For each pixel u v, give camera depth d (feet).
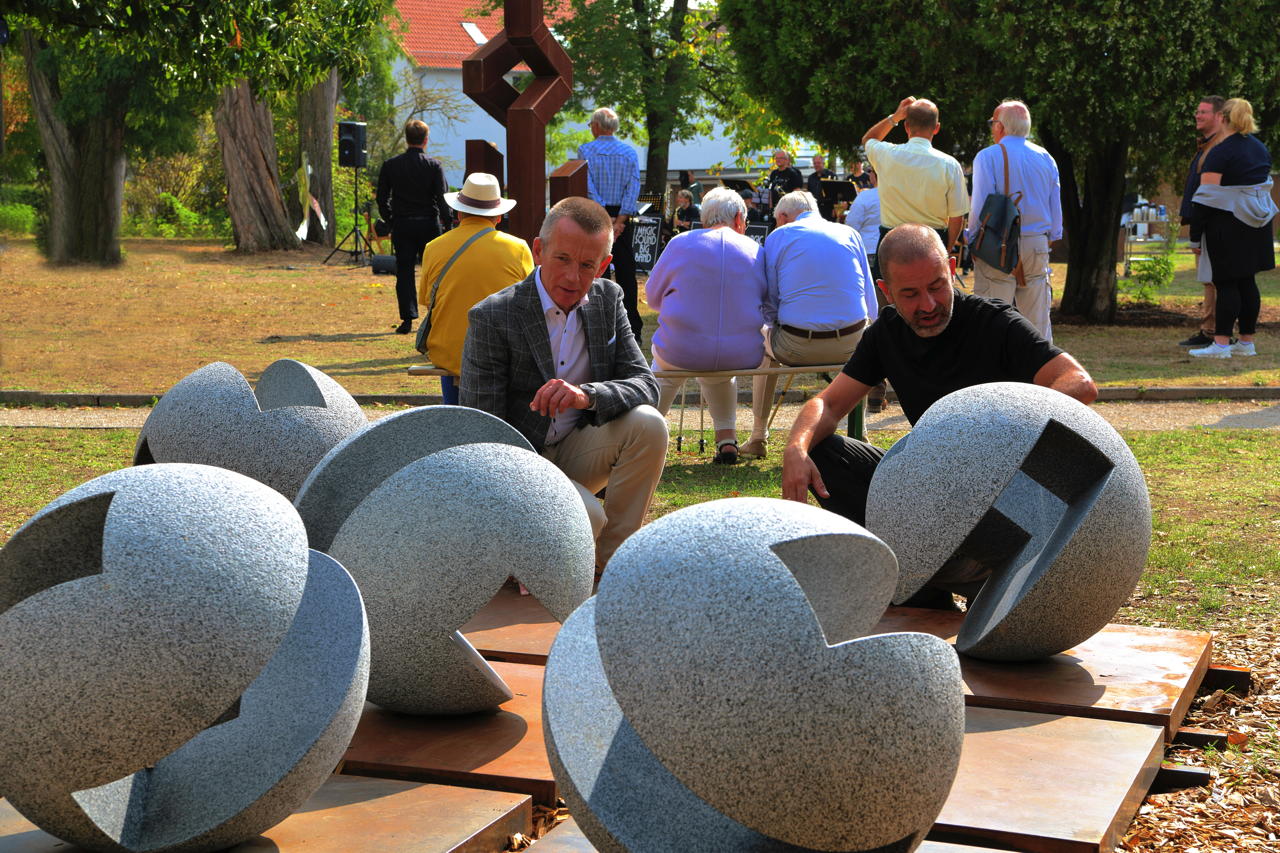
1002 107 35.09
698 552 8.14
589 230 16.01
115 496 8.64
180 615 8.26
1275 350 44.21
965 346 15.64
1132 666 13.39
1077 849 9.54
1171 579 18.25
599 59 116.16
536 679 13.14
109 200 94.12
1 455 29.17
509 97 25.91
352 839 9.48
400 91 161.89
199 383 15.25
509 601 16.14
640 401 16.52
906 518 11.99
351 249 110.11
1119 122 49.83
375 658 11.12
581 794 8.54
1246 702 13.75
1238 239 41.65
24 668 8.18
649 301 26.68
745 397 37.81
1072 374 14.99
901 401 16.33
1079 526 12.03
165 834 8.87
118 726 8.18
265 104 106.73
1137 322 55.36
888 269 15.08
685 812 8.66
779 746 7.73
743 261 26.12
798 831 7.94
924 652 8.09
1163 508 22.71
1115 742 11.48
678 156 192.24
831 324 26.27
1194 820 11.05
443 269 24.11
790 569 8.96
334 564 9.66
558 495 11.39
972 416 12.05
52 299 68.18
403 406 35.58
